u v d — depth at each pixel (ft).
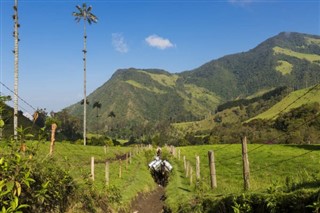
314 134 344.08
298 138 340.39
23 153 26.25
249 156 197.26
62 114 431.02
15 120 102.12
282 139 362.94
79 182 45.44
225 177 124.06
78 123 449.48
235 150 246.27
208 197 53.88
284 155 187.52
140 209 76.54
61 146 159.84
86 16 244.63
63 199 36.09
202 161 200.75
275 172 123.75
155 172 119.85
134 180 99.71
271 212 32.37
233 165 165.99
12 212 17.85
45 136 27.81
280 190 35.55
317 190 28.86
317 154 169.99
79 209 39.73
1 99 21.26
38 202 27.71
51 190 31.07
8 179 21.03
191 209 57.31
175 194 84.12
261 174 121.29
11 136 24.62
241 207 37.86
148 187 104.06
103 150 197.98
